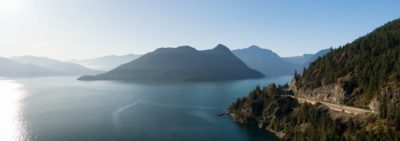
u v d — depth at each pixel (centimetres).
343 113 16600
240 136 18000
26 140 17125
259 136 17950
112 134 18375
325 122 15838
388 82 16800
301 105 19425
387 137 12900
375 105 16375
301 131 16188
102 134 18362
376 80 17638
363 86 18525
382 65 18512
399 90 15562
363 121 15012
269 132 18750
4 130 19200
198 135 18275
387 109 14325
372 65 19525
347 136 14175
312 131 15062
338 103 19112
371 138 12950
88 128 19750
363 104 17462
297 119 18100
